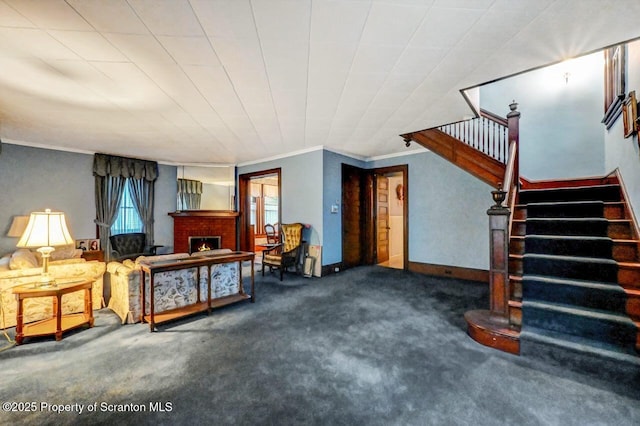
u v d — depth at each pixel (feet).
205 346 7.87
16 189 14.49
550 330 7.65
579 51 6.88
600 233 9.22
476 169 13.28
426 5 5.22
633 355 6.26
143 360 7.11
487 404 5.45
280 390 5.89
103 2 4.96
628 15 5.53
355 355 7.32
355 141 15.65
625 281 7.80
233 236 21.61
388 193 22.31
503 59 7.21
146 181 19.52
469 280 15.48
